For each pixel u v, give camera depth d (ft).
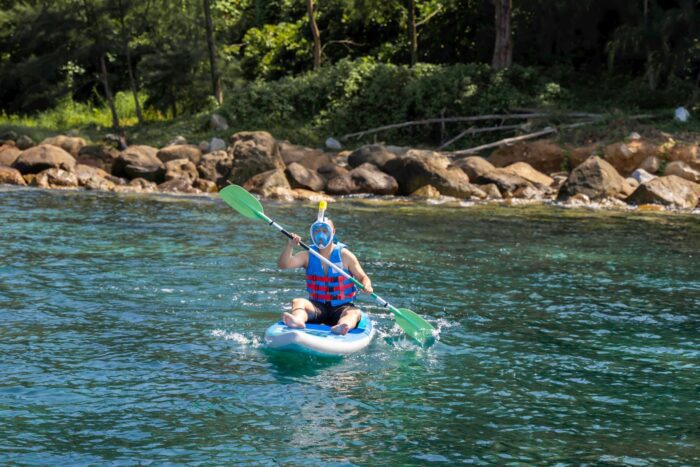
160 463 15.67
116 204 52.65
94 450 16.21
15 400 18.69
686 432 17.67
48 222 43.80
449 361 22.39
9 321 24.89
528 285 31.50
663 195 56.85
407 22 96.43
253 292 29.53
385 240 40.88
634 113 73.61
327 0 98.12
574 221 48.67
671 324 26.35
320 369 21.45
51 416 17.85
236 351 22.74
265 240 40.16
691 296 30.14
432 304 28.50
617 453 16.52
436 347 23.63
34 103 101.71
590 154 66.33
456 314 27.27
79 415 17.94
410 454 16.31
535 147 68.54
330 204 55.93
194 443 16.62
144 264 33.55
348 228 44.68
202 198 57.77
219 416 18.08
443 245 39.81
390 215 50.44
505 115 75.72
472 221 48.24
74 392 19.30
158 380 20.25
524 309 27.96
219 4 105.09
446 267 34.53
